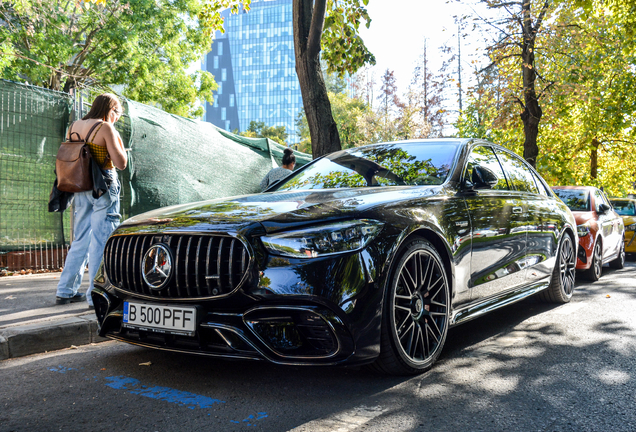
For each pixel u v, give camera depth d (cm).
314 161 425
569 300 527
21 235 652
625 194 2566
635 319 436
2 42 1370
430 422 217
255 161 937
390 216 269
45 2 1395
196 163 824
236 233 239
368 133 4047
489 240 352
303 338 241
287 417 223
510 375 282
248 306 236
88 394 253
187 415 225
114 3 1738
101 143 409
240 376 280
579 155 2031
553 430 209
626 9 1253
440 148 381
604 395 250
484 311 353
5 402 243
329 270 235
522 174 468
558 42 1263
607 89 1727
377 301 248
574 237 537
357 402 241
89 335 360
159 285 251
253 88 13550
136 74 1886
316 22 652
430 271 295
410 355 278
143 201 745
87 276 618
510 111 1352
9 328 333
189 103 2106
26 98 648
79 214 428
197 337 243
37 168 663
